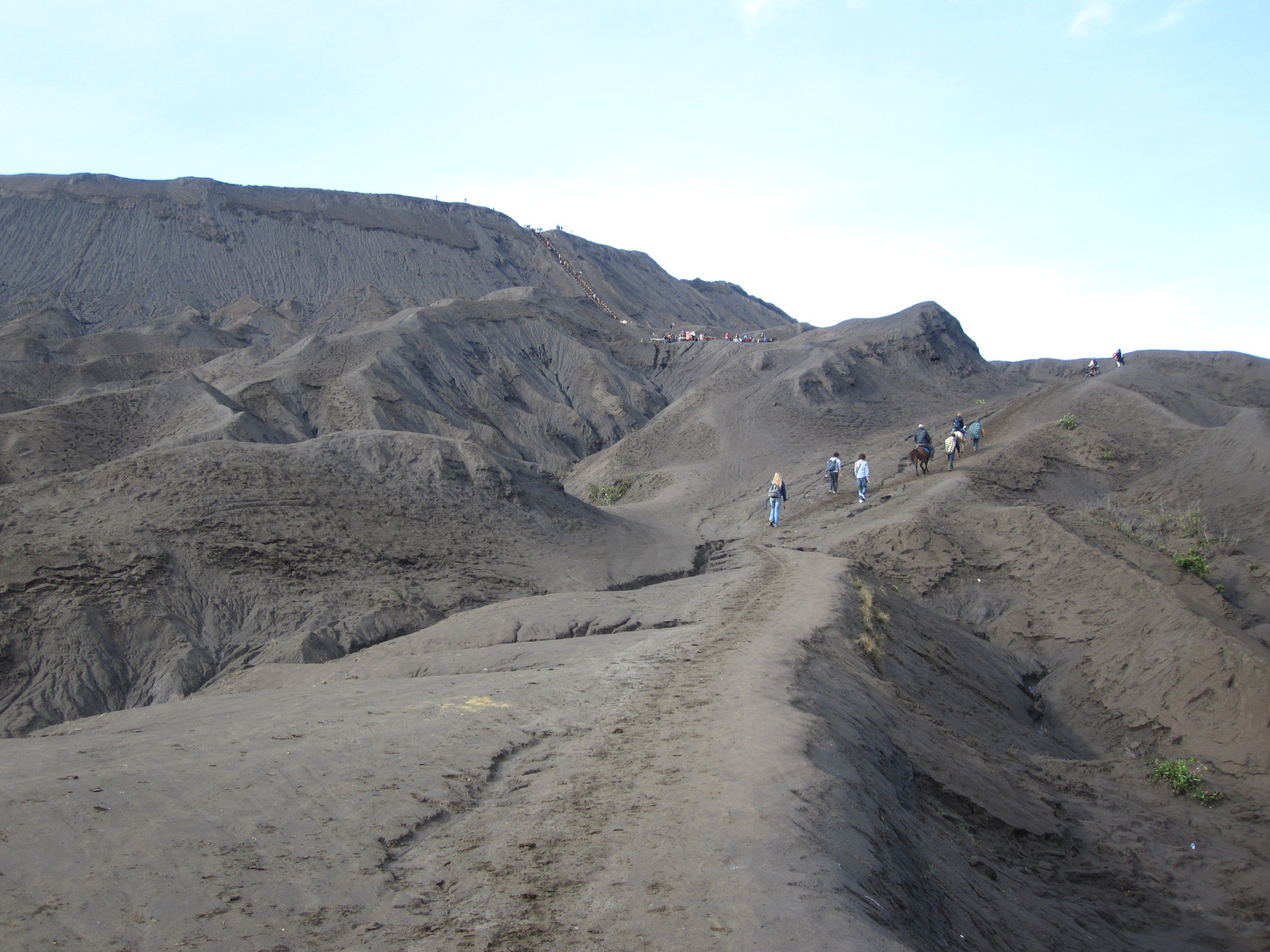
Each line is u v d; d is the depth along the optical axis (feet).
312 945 13.32
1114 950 21.21
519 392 215.10
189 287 334.24
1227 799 35.63
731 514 113.70
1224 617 55.77
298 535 70.44
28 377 215.10
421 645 51.44
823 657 33.55
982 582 64.34
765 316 521.24
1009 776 31.65
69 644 52.95
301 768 21.48
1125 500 91.25
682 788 19.16
